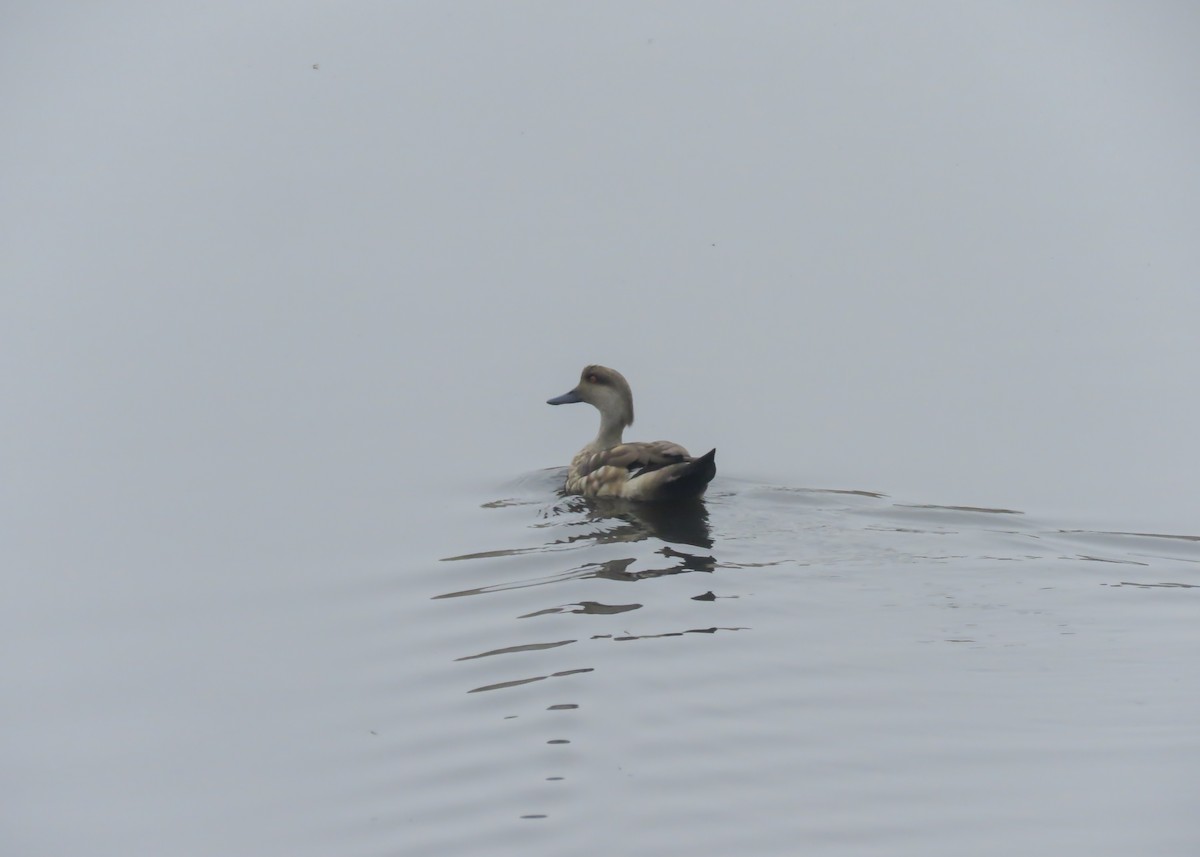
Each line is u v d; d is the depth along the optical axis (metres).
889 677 15.29
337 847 12.80
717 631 16.47
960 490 21.78
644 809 13.02
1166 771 13.40
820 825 12.74
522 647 16.31
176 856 12.88
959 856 12.27
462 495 21.95
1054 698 14.83
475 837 12.73
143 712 15.52
